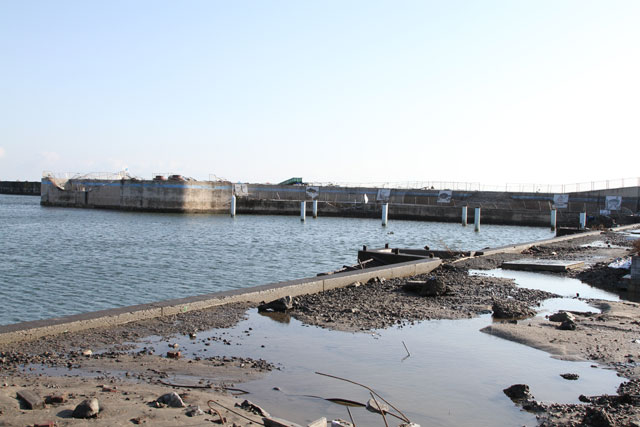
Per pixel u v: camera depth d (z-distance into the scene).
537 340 11.87
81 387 8.02
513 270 25.05
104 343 10.78
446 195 114.12
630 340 12.05
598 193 100.81
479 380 9.34
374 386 8.93
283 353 10.66
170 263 36.69
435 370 9.84
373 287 18.92
